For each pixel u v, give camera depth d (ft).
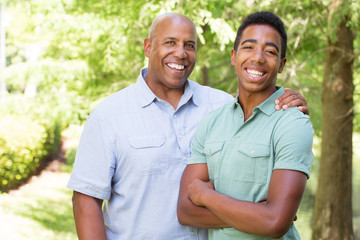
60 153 42.37
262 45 5.66
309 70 20.89
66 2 16.66
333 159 18.49
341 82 18.06
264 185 5.50
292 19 17.62
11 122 30.89
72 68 18.71
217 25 14.69
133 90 7.30
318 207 18.94
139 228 6.89
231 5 16.19
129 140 6.88
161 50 7.16
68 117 18.28
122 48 18.47
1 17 37.93
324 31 17.88
